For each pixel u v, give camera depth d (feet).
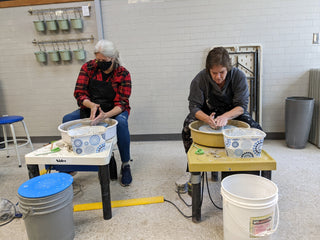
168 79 10.91
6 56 11.17
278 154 9.05
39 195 4.25
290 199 5.99
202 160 4.62
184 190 6.56
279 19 9.97
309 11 9.81
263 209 3.84
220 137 5.10
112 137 6.07
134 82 11.02
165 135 11.43
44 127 11.81
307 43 10.07
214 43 10.40
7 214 5.70
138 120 11.38
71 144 5.43
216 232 4.96
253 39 10.22
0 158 9.94
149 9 10.35
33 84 11.39
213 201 6.09
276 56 10.29
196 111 6.38
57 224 4.53
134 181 7.40
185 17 10.30
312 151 9.27
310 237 4.67
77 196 6.67
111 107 7.64
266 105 10.73
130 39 10.66
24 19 10.76
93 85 7.52
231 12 10.09
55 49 10.98
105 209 5.48
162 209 5.86
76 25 10.27
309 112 9.16
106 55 6.81
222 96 6.54
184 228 5.12
